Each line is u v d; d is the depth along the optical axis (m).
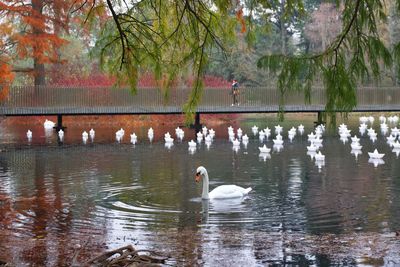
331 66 7.07
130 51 8.26
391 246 9.77
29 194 15.24
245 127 39.00
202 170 14.58
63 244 10.09
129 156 23.53
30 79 47.66
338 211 12.99
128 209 13.37
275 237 10.60
